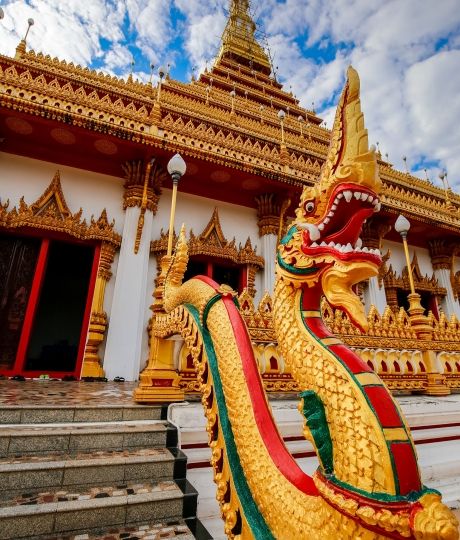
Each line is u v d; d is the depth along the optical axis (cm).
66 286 1138
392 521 69
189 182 1016
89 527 212
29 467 238
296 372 113
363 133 118
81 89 852
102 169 920
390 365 532
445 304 1332
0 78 732
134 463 260
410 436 82
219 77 1880
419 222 1205
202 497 258
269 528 106
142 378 379
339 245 116
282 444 123
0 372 722
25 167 854
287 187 1016
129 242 857
